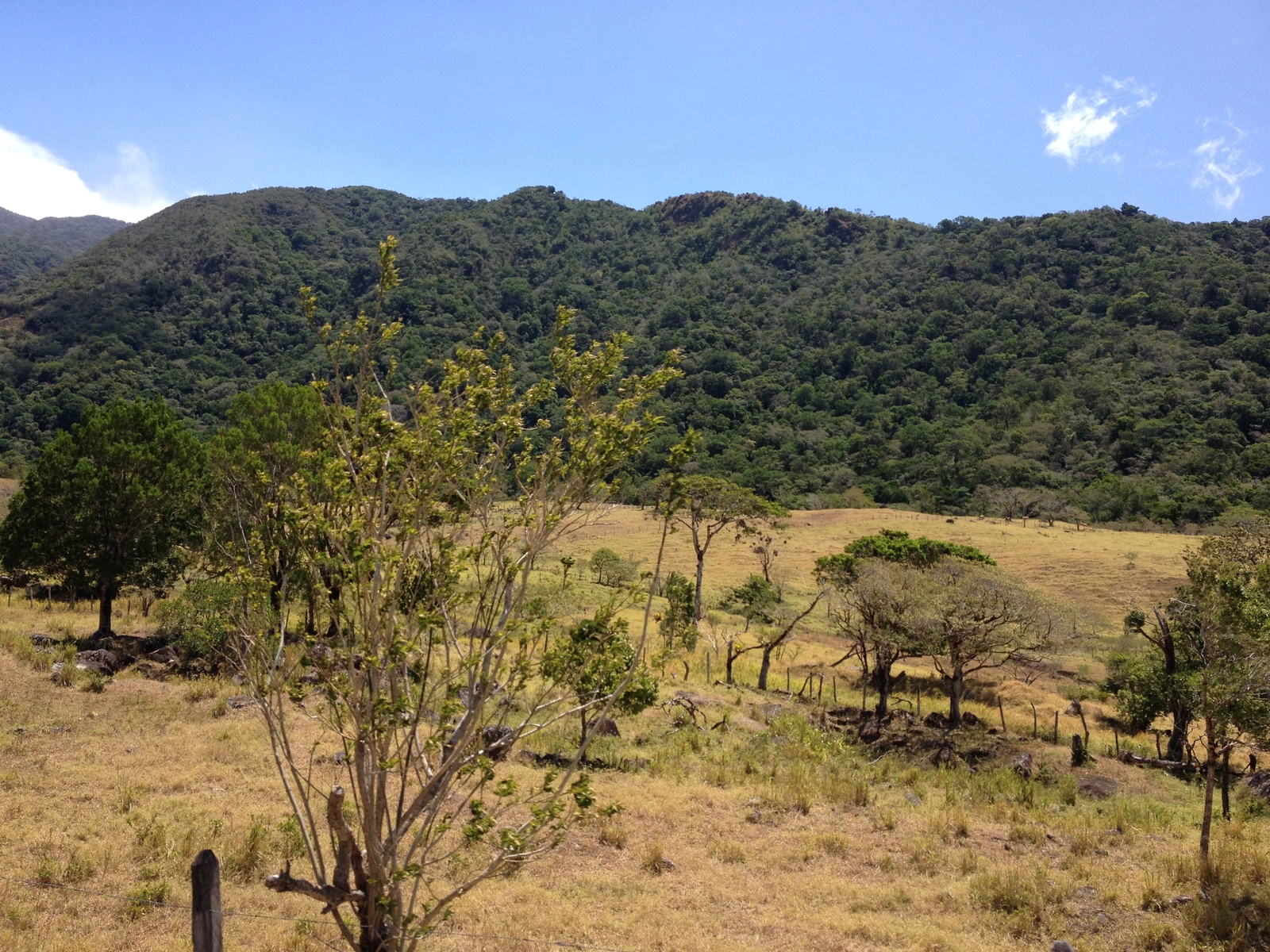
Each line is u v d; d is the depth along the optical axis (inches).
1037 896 374.6
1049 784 641.6
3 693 562.6
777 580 1966.0
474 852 386.9
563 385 248.1
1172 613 552.4
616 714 659.4
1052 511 2982.3
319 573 217.8
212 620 643.5
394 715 206.4
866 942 334.0
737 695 852.0
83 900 311.9
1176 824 517.7
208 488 706.8
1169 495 3014.3
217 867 204.2
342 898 214.8
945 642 833.5
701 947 315.3
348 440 222.2
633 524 2701.8
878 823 484.7
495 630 233.1
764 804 505.0
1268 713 406.3
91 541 744.3
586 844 424.2
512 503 247.0
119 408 789.9
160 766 466.9
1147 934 340.8
